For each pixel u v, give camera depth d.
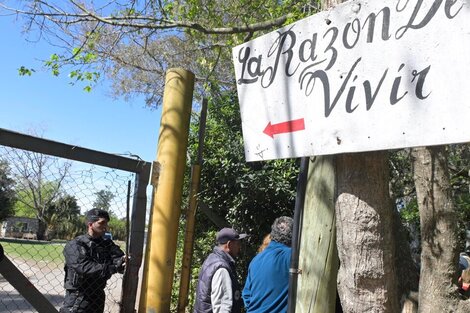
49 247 3.60
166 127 3.77
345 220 1.89
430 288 3.64
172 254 3.61
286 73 2.18
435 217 3.69
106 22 6.97
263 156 2.26
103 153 3.43
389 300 1.84
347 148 1.84
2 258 3.14
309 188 2.53
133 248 3.51
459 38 1.53
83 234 3.64
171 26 7.20
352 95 1.86
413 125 1.64
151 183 3.66
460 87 1.52
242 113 2.42
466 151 8.71
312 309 2.43
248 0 8.20
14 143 3.09
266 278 3.23
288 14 7.29
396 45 1.72
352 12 1.91
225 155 5.50
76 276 3.52
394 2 1.75
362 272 1.83
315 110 2.01
